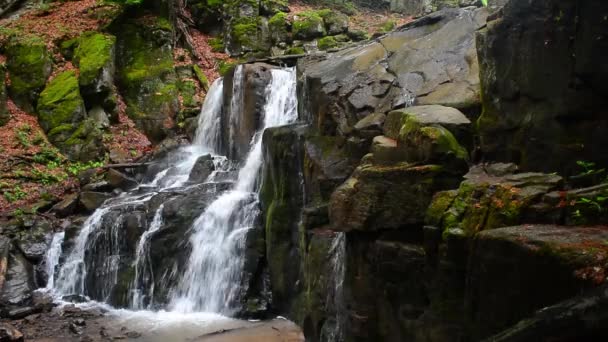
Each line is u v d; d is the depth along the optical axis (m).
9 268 9.95
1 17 17.41
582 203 3.89
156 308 9.32
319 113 8.08
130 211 10.31
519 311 3.61
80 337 7.81
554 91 4.63
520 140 5.00
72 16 17.08
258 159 10.30
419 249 4.95
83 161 13.55
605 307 2.57
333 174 7.12
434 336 4.64
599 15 4.07
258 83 11.50
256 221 9.17
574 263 3.23
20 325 8.36
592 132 4.38
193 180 11.59
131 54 15.73
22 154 13.23
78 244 10.48
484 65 5.52
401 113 5.96
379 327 5.38
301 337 7.37
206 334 7.80
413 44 8.52
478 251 3.95
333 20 16.67
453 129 5.48
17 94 14.56
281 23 16.58
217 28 17.59
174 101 14.91
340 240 6.44
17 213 11.37
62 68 15.23
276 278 8.34
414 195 5.07
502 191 4.35
